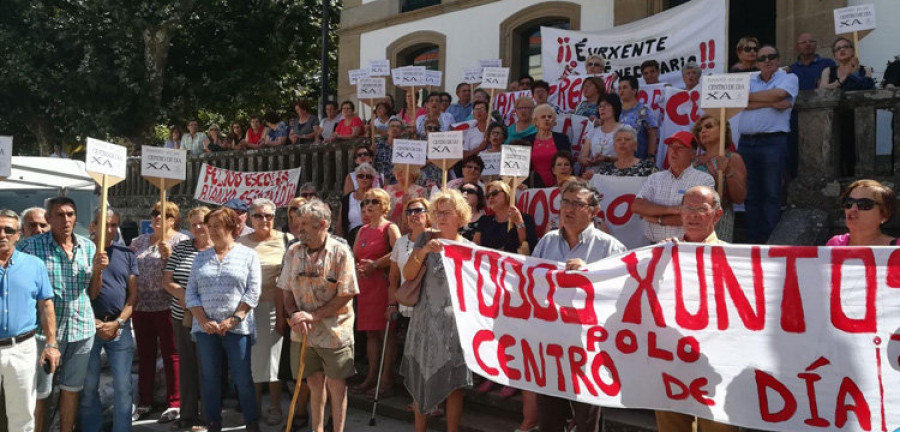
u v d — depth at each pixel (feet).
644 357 13.93
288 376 21.81
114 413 20.33
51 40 64.13
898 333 11.93
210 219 19.63
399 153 23.98
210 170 40.86
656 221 18.22
